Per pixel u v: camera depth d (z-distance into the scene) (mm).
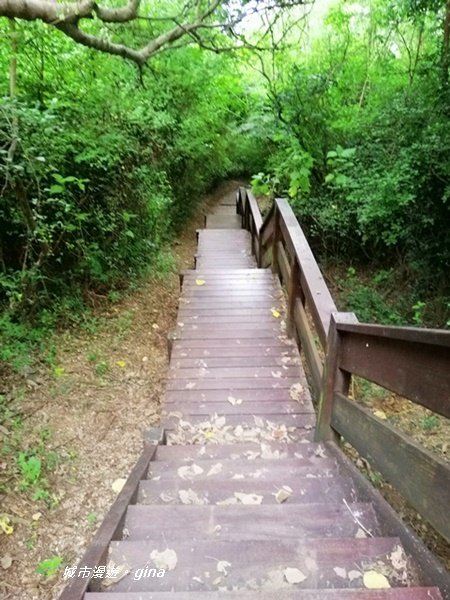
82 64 4625
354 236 7414
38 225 3709
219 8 4672
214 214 12930
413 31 6840
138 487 1942
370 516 1653
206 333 4027
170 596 1172
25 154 3262
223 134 11523
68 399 3283
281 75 7484
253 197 9016
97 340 4230
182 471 2176
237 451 2449
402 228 5805
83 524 2305
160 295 5777
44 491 2443
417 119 5246
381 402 3814
